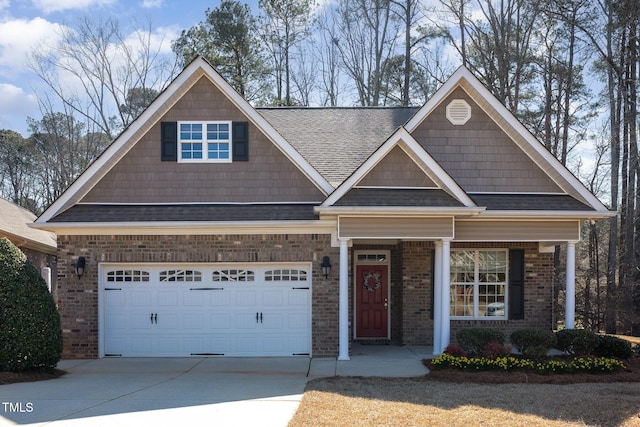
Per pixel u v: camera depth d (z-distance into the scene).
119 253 13.84
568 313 14.09
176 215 13.71
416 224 13.27
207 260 13.83
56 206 13.73
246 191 14.30
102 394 9.82
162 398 9.51
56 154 41.19
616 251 25.41
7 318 11.32
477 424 8.11
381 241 15.73
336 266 13.77
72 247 13.84
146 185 14.30
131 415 8.44
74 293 13.81
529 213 13.63
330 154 15.47
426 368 12.34
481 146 15.11
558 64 28.52
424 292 15.62
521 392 10.13
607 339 12.84
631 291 23.94
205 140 14.36
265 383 10.78
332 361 13.16
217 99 14.44
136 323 13.98
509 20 28.44
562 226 14.02
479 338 12.62
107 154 14.08
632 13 23.53
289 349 13.90
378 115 17.70
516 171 15.05
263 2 36.00
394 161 13.70
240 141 14.35
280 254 13.80
